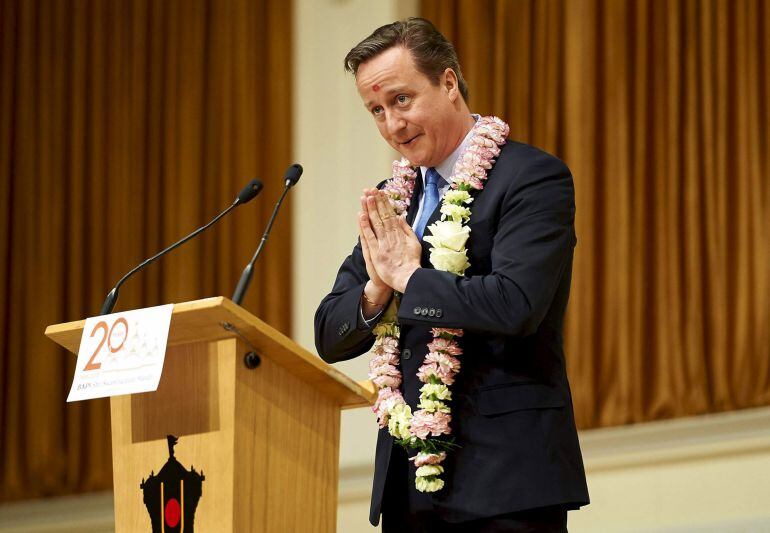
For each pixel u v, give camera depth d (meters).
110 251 11.37
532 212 4.46
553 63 10.65
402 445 4.46
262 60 11.44
